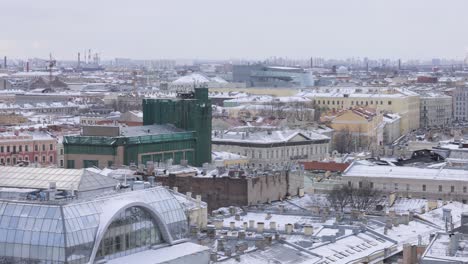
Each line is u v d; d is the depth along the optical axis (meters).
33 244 130.50
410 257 167.00
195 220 190.38
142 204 142.38
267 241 168.00
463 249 149.00
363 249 176.62
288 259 163.00
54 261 129.50
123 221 139.88
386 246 181.12
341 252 172.38
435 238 161.25
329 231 186.00
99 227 133.88
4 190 146.38
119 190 149.62
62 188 145.38
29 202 133.88
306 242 172.75
